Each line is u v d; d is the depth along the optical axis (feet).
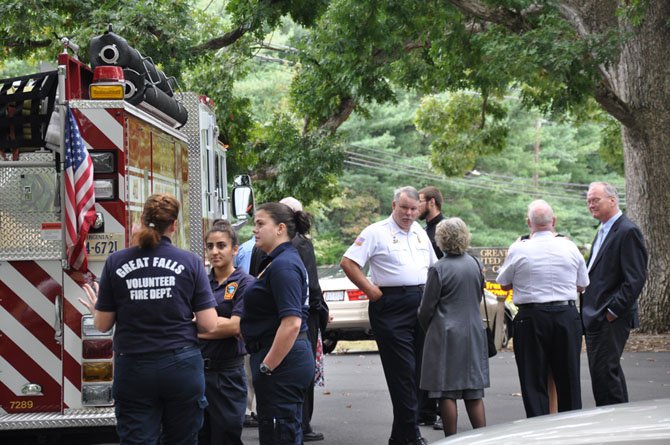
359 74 99.14
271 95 202.28
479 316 36.14
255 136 106.52
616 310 37.22
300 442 27.99
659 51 90.74
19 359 31.71
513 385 58.44
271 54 214.90
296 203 39.63
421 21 89.25
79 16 79.71
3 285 31.71
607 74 94.94
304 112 106.22
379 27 88.84
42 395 31.60
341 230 225.35
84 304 29.40
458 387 35.47
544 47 79.30
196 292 26.86
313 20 85.40
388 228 38.91
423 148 238.68
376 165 227.61
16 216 31.65
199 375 26.81
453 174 139.85
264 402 27.30
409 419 37.96
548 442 17.52
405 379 38.09
